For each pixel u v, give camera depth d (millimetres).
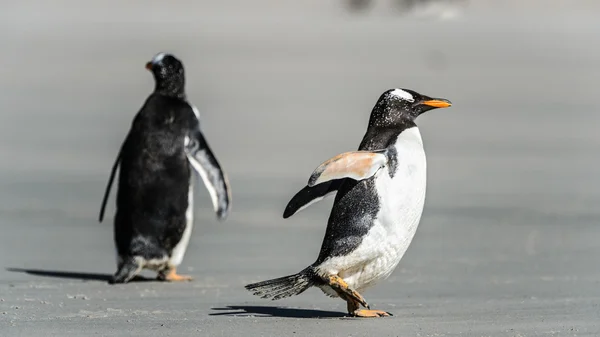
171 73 13258
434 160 23656
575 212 17828
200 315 9906
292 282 9516
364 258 9375
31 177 21250
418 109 9797
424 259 13961
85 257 14586
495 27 64438
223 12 78625
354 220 9289
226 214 13156
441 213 17859
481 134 27469
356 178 9180
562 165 22953
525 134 27469
